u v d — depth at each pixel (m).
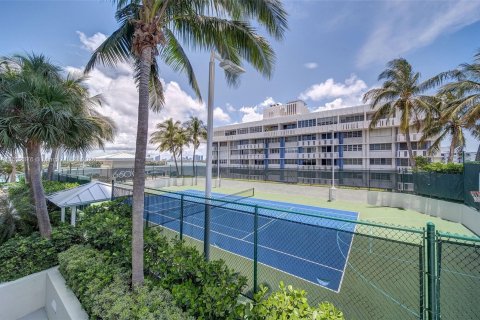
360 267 7.03
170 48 6.69
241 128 55.47
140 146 4.07
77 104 7.30
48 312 5.09
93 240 5.89
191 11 5.06
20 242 6.39
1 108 5.93
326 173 23.38
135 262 3.97
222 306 3.16
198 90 7.49
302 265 7.58
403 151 33.59
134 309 3.21
